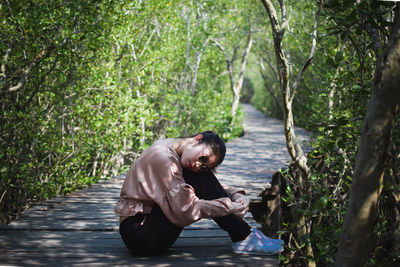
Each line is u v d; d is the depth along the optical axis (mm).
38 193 6852
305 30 10445
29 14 5926
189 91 11305
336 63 3523
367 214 2561
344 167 4617
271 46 16500
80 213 4363
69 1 5895
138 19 8812
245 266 2963
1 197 6875
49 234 3660
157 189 2932
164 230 2986
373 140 2482
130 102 7902
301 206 4168
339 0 3254
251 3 13648
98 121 7402
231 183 5961
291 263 4699
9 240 3473
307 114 14242
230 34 13586
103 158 8211
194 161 2955
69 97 7395
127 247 3137
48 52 6141
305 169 3416
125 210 3021
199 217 2918
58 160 7176
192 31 11320
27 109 7266
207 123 11977
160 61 9523
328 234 3586
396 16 2559
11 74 6543
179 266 2953
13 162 7344
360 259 2627
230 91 16953
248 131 14344
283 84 3043
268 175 6594
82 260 3055
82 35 6348
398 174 3480
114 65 8484
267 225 5578
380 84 2443
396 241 3531
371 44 3488
